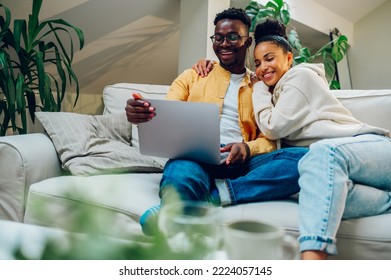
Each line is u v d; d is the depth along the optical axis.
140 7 2.35
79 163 1.34
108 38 2.41
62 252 0.38
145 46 2.59
